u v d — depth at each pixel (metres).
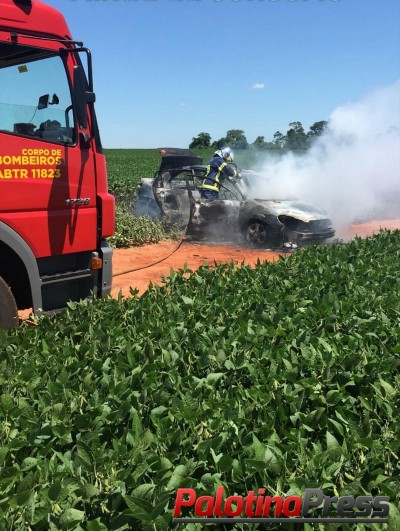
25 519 2.23
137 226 12.84
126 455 2.63
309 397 3.26
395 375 3.65
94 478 2.51
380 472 2.55
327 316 4.63
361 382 3.45
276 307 5.00
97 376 3.63
